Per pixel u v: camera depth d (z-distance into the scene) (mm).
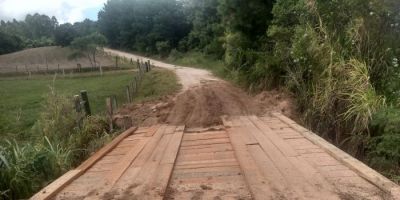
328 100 7801
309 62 9164
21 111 15633
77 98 9117
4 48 77562
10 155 6090
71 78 32125
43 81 31594
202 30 43281
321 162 5145
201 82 17875
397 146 5852
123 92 18781
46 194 4465
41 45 85562
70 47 57781
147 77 24484
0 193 5191
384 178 4266
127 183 4777
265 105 10281
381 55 8141
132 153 6336
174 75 23469
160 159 5832
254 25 15906
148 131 8414
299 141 6414
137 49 73062
